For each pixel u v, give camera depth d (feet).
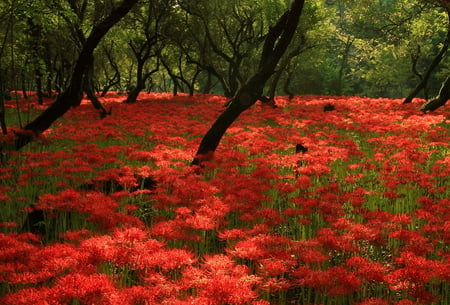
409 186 24.97
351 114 60.18
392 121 52.70
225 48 127.54
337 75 188.14
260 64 33.65
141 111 70.33
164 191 24.12
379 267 14.53
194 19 109.81
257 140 36.76
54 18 48.29
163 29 105.70
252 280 13.19
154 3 95.96
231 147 40.16
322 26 100.63
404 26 87.40
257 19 107.76
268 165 32.91
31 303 11.64
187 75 175.32
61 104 35.78
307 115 65.26
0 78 35.04
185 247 17.75
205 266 14.35
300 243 16.28
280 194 24.86
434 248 18.01
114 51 134.41
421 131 42.73
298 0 31.04
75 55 89.15
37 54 64.90
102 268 15.43
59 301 11.71
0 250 14.98
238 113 33.58
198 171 30.96
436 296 14.75
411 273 13.71
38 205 21.44
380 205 24.21
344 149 32.71
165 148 35.96
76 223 21.59
